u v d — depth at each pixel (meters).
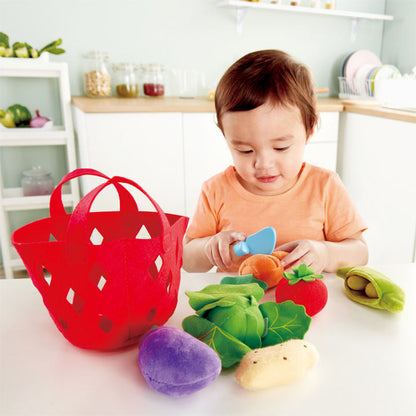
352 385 0.35
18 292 0.54
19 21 1.93
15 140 1.83
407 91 1.73
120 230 0.52
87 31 2.04
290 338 0.39
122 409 0.32
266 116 0.61
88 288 0.37
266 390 0.34
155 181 1.79
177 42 2.20
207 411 0.32
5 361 0.39
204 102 1.90
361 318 0.46
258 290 0.43
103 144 1.68
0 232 1.91
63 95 1.85
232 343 0.36
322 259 0.63
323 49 2.48
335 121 1.98
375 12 2.55
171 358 0.32
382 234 1.82
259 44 2.35
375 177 1.83
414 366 0.37
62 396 0.34
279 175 0.66
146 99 2.01
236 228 0.88
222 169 1.87
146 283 0.39
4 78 1.97
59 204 0.47
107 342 0.39
